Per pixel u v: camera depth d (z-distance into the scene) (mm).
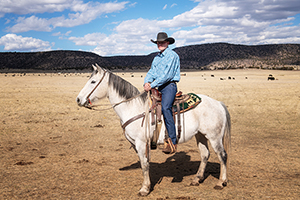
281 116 12383
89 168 5457
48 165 5645
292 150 6754
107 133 9117
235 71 132750
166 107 3988
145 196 4078
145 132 3975
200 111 4293
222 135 4453
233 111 14188
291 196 3992
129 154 6531
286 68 149375
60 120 11516
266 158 6102
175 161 6047
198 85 37938
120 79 4191
